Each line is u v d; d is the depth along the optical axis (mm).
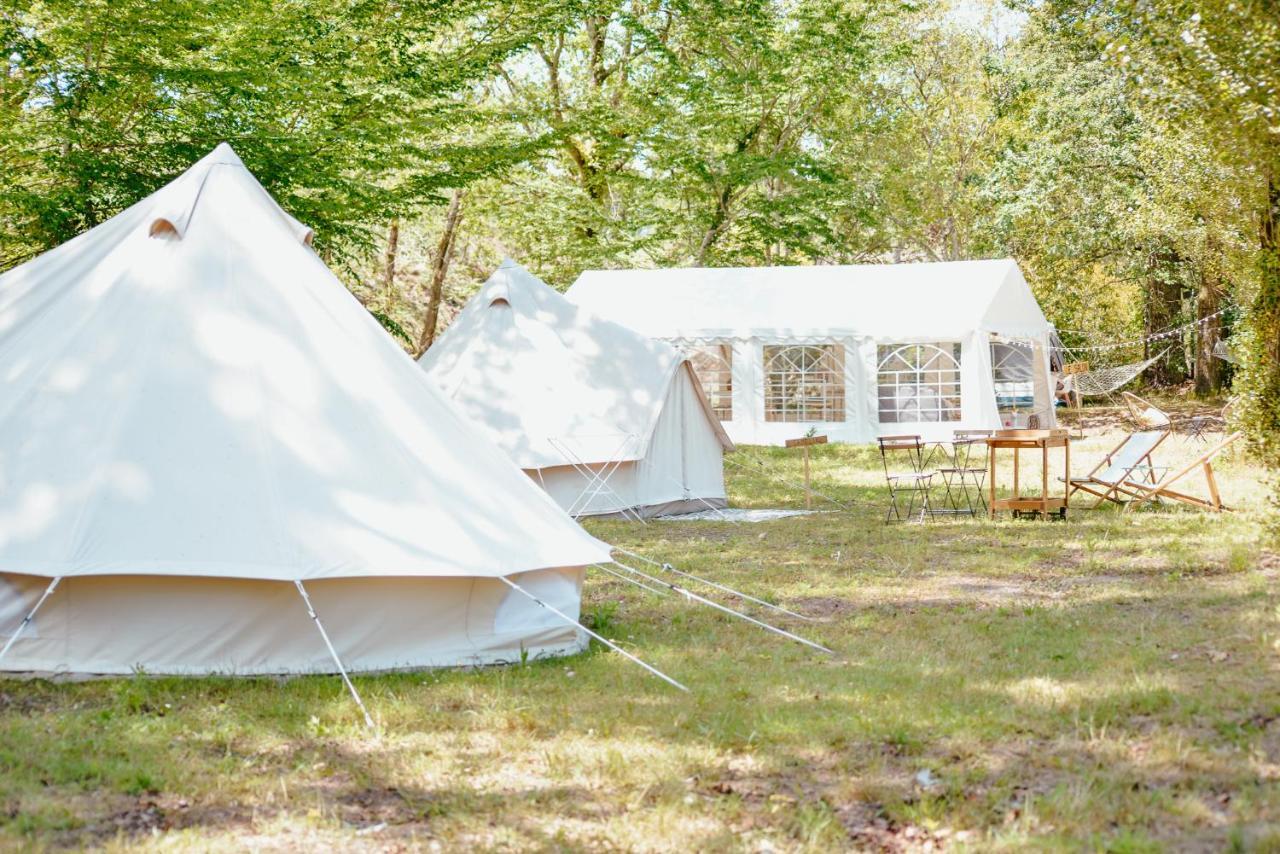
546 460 12258
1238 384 11570
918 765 4434
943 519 12172
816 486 15555
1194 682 5340
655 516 13023
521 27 16719
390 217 14875
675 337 21844
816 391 21281
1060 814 3852
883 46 29031
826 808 4008
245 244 6895
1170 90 9016
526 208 25359
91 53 11820
